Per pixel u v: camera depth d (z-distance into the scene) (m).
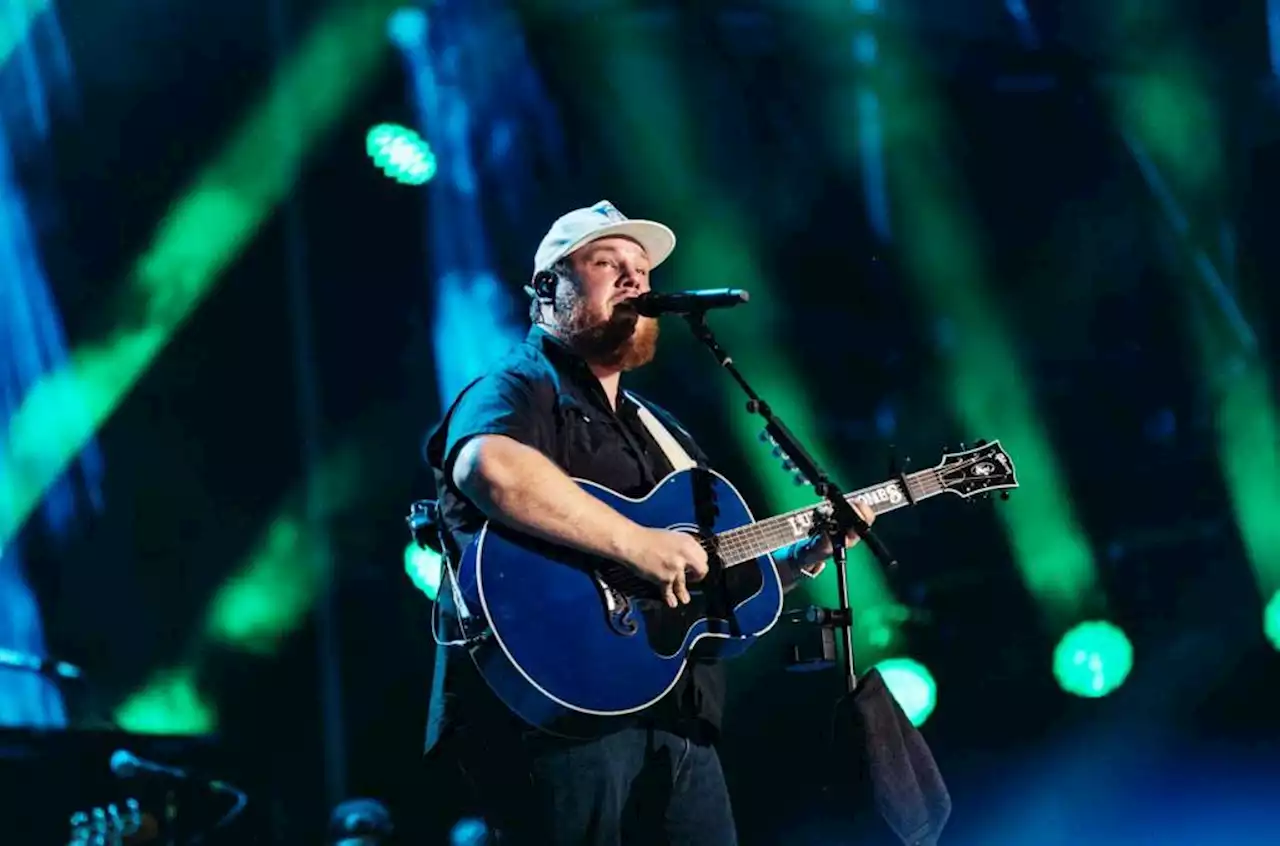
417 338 38.31
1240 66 36.22
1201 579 34.31
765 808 30.02
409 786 33.75
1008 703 32.94
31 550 35.91
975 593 33.94
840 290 38.41
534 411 12.17
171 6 35.72
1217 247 36.69
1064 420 36.84
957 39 37.03
